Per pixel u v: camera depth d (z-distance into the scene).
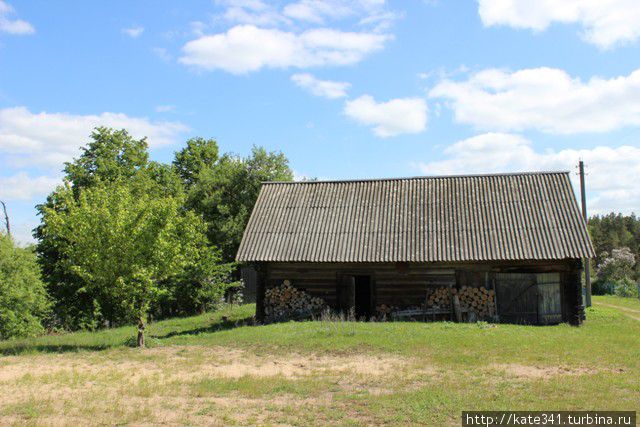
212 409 11.12
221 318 29.44
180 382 13.44
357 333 19.19
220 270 35.84
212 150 53.94
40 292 29.39
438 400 11.41
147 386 12.98
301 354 16.97
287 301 25.48
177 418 10.53
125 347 19.48
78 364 16.22
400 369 14.43
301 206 27.88
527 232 24.25
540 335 19.00
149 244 19.59
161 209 19.67
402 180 28.77
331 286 25.33
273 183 29.92
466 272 24.27
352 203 27.62
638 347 16.97
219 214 43.69
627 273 53.44
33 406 11.32
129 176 38.31
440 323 21.72
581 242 23.44
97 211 19.80
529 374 13.63
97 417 10.57
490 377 13.38
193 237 22.25
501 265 24.09
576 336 19.02
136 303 20.19
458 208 26.14
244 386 12.85
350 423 10.18
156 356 17.34
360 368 14.76
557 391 11.95
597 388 12.13
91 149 38.22
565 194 25.97
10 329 26.78
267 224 26.89
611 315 26.67
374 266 25.02
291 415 10.74
